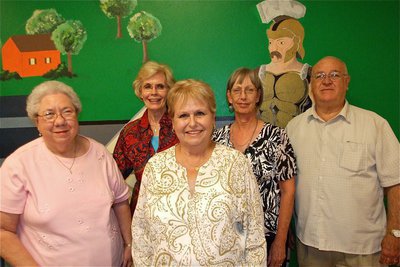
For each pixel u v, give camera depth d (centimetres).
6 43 204
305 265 182
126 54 207
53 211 125
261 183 157
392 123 216
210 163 117
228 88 167
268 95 212
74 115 130
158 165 118
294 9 209
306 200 171
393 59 212
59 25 204
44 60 205
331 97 165
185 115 115
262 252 116
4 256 127
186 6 207
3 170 128
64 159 133
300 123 179
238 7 208
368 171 164
